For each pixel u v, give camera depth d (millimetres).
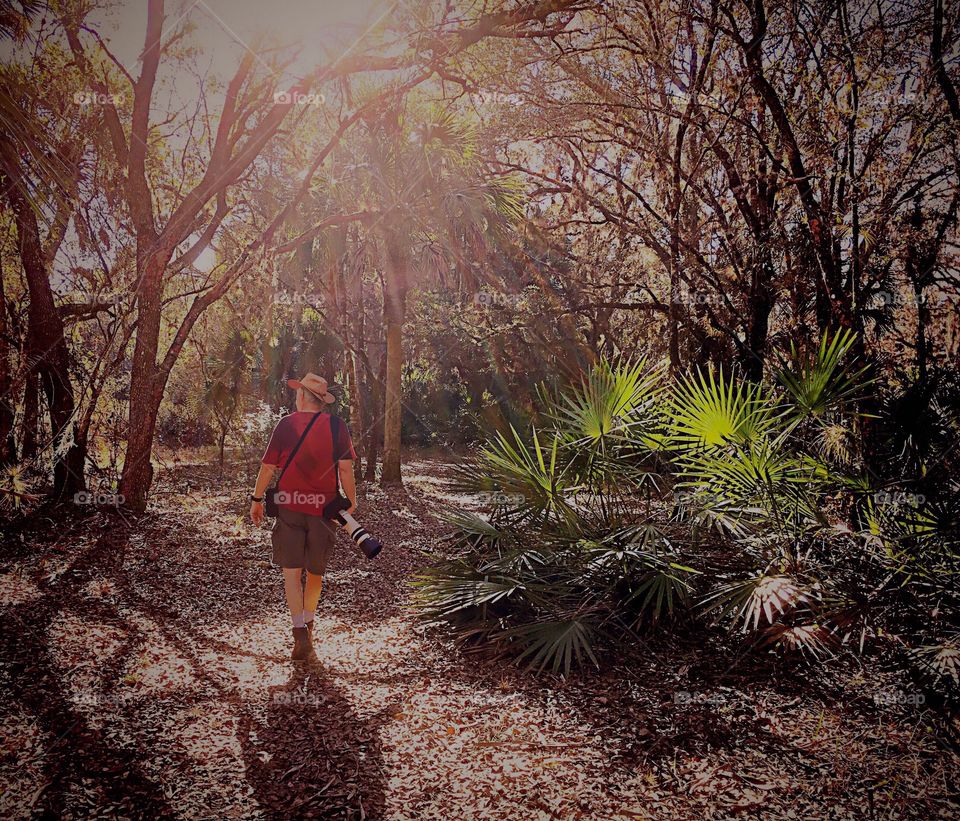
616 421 4812
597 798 2469
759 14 6438
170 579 5387
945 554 3695
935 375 5094
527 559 4523
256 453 13297
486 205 11703
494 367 17094
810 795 2457
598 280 11672
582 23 7945
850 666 3514
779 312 8250
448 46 7723
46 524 6898
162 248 8062
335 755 2766
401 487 13609
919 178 5984
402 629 4512
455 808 2412
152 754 2699
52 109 5863
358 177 12320
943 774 2564
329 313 16516
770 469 4125
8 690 3189
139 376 8047
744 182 7684
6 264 8180
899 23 6070
